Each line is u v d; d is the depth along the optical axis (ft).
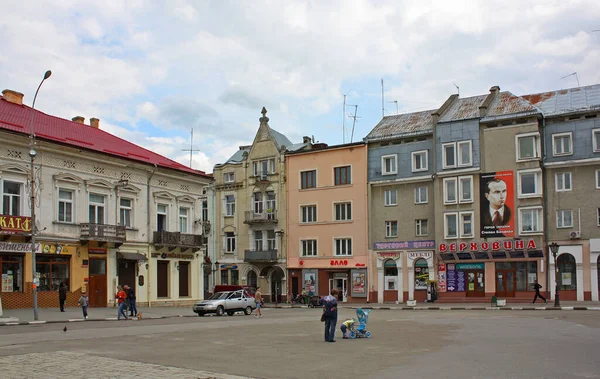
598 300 159.02
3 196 121.08
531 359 50.65
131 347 60.13
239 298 131.13
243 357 53.16
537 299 165.78
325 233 205.98
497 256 171.42
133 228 149.89
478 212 175.63
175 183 165.37
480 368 46.03
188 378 41.50
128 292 115.75
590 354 53.72
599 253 159.94
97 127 170.81
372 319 107.24
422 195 189.78
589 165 163.73
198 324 96.43
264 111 224.53
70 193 135.23
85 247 136.36
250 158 224.12
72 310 123.75
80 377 41.78
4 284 119.34
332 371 45.29
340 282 203.00
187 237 163.73
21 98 146.41
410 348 59.72
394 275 192.54
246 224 221.66
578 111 165.58
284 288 212.02
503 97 189.06
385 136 196.75
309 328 87.04
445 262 180.75
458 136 180.14
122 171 148.46
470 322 94.84
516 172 171.32
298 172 213.66
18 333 76.18
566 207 165.58
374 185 198.29
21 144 123.54
